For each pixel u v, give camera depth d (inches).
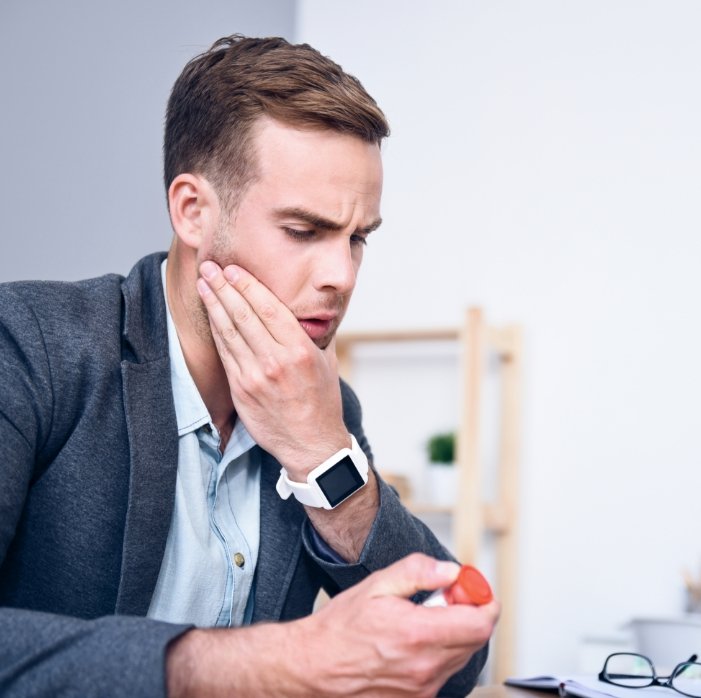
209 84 45.4
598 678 45.0
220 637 31.4
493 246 110.3
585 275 105.2
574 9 109.4
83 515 41.4
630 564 99.0
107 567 41.9
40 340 41.0
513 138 110.8
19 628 31.4
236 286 44.3
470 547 95.6
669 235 102.0
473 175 112.3
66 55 122.8
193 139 46.0
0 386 39.2
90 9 122.6
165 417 43.6
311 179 43.0
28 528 41.4
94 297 44.7
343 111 42.9
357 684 30.6
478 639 30.2
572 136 107.8
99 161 120.6
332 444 44.4
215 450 47.5
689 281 100.4
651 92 104.7
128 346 44.1
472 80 113.7
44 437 40.6
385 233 116.1
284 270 44.1
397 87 117.3
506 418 104.2
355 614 30.6
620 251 103.9
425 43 116.4
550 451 103.8
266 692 30.6
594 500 101.3
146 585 42.4
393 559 44.8
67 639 30.7
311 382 43.9
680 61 103.8
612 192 105.2
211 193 45.4
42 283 43.9
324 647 30.6
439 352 112.3
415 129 115.9
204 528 45.9
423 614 29.9
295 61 44.3
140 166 119.2
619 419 101.4
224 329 44.4
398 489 105.7
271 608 47.2
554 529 102.4
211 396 48.0
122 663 29.8
